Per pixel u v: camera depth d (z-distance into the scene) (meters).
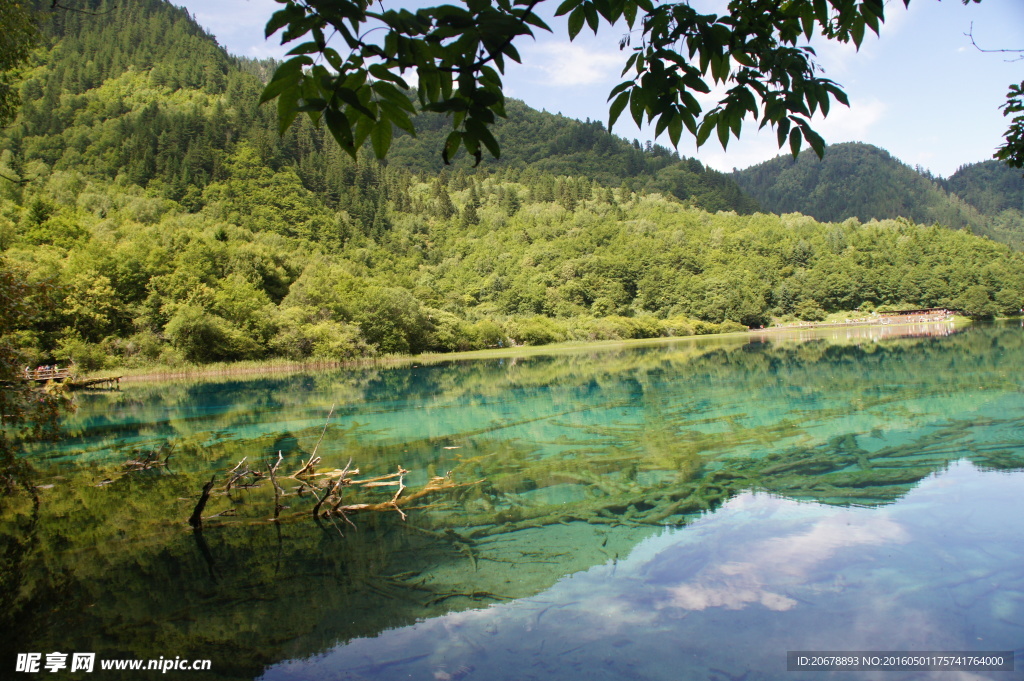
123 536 7.32
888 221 134.25
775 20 2.66
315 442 13.10
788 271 99.12
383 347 47.94
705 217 140.38
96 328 37.72
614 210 144.75
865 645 4.26
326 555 6.42
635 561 5.90
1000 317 77.62
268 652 4.54
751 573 5.48
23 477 8.52
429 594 5.40
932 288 84.88
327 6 1.66
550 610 5.01
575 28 2.34
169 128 113.88
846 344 39.75
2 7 8.64
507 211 149.12
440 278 106.94
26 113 111.19
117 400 22.48
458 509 7.82
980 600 4.78
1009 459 8.70
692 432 12.15
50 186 85.38
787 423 12.52
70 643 4.76
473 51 1.86
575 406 16.77
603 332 67.06
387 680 4.12
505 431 13.39
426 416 16.12
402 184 164.00
